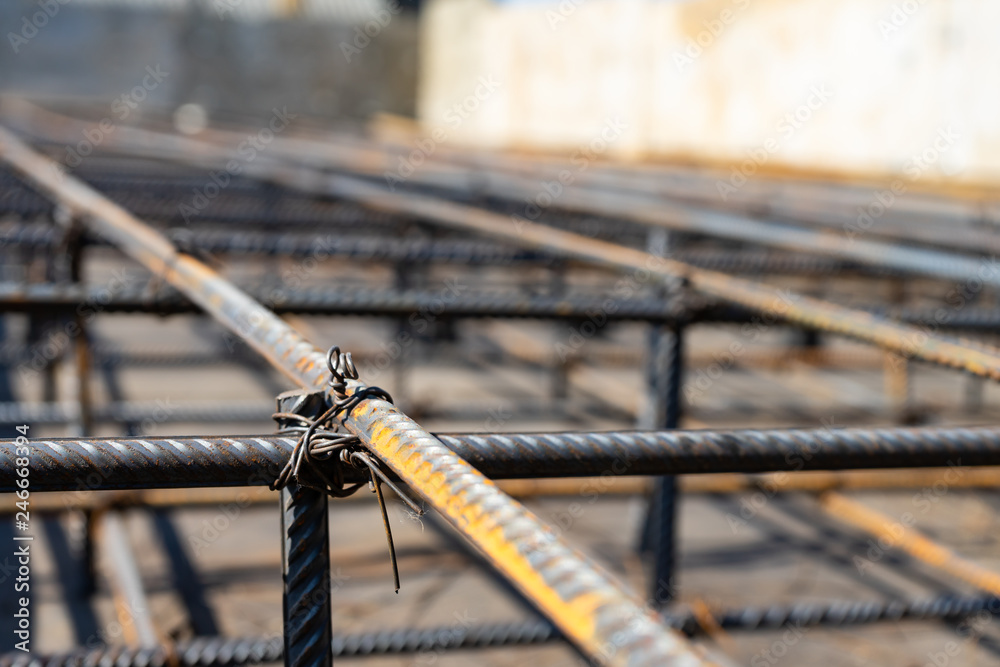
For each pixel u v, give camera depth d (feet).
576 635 2.31
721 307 8.04
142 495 11.32
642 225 18.24
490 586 11.36
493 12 90.89
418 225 17.44
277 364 4.29
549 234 10.62
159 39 102.32
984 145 47.44
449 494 2.91
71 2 99.14
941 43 49.75
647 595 11.01
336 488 3.52
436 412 17.66
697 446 4.13
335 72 107.96
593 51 74.74
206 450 3.51
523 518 2.72
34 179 12.33
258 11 105.50
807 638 10.22
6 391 17.71
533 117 83.51
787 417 19.12
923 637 10.35
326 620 3.68
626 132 70.95
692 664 2.11
